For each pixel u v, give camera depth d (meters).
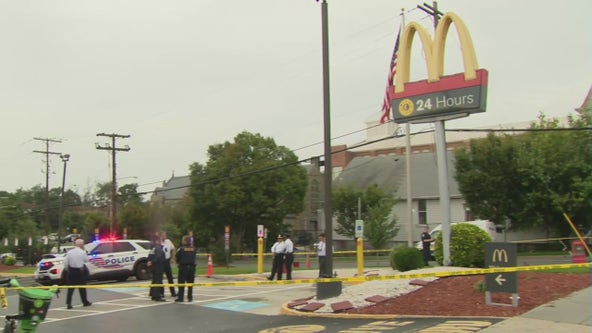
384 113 25.03
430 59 16.42
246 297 15.48
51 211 91.69
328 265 12.80
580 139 33.28
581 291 11.21
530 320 9.00
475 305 10.43
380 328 9.38
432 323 9.45
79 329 10.96
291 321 10.93
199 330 10.45
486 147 34.81
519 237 37.75
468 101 15.55
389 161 53.91
